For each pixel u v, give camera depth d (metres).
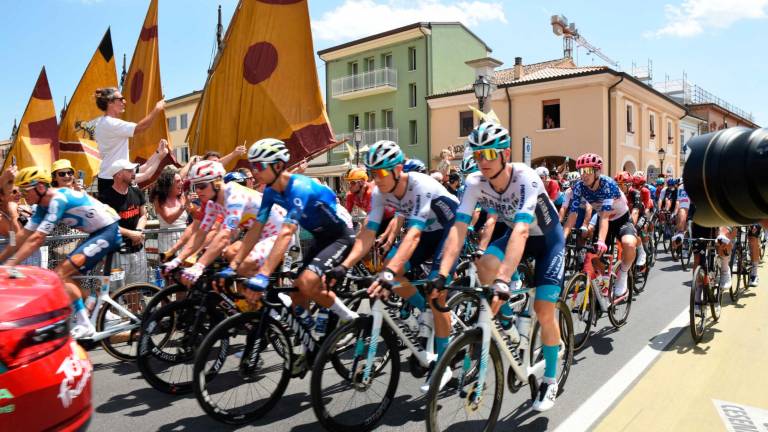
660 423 2.94
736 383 3.50
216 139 8.19
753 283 6.62
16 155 7.07
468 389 2.65
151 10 7.89
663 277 7.84
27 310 1.89
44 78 7.17
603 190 4.91
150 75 8.01
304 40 7.96
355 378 2.89
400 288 3.42
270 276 3.36
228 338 3.14
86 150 7.54
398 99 25.34
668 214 10.61
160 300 3.76
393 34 24.69
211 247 3.51
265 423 3.09
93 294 4.17
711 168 1.13
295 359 3.27
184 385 3.57
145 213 5.59
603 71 19.36
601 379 3.63
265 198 3.44
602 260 4.67
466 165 5.71
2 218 5.05
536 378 3.18
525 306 3.20
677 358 4.04
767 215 1.12
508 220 3.19
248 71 7.84
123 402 3.42
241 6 7.82
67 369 1.99
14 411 1.79
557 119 21.06
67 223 3.94
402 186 3.32
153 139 7.91
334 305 3.24
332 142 8.20
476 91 10.57
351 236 3.56
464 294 3.43
